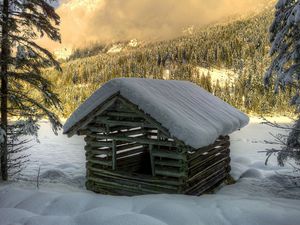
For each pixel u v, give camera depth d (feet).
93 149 37.24
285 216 23.22
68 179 45.73
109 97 32.91
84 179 45.91
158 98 32.48
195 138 29.07
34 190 32.78
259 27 541.75
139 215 22.99
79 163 58.85
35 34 38.52
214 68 448.65
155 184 33.17
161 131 31.96
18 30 37.01
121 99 32.45
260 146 80.23
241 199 27.71
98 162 36.88
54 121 39.34
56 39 39.45
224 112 40.04
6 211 25.86
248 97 245.45
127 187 34.94
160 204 25.17
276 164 53.72
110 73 415.03
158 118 30.40
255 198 29.71
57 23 39.45
